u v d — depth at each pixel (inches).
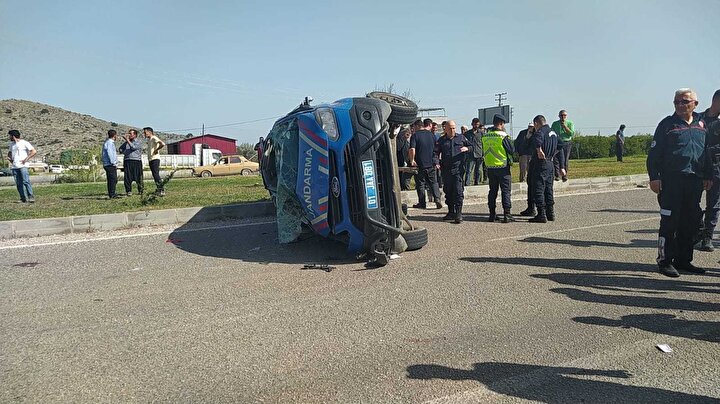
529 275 247.0
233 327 183.6
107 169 525.3
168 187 682.8
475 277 244.7
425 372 148.4
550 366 151.8
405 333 176.9
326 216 275.9
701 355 158.6
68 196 570.3
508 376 145.8
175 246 317.7
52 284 238.2
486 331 178.2
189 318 193.0
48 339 174.1
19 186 500.1
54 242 327.0
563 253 291.6
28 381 144.5
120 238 339.9
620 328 180.2
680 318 189.5
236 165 1397.6
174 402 133.0
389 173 274.2
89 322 189.8
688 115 241.3
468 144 405.7
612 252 292.8
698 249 297.3
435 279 241.6
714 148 252.8
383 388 139.3
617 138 1152.8
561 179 621.0
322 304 207.6
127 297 218.7
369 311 198.8
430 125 480.1
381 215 269.4
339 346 166.6
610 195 569.0
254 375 147.4
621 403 131.6
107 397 135.6
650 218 409.1
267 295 220.1
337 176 270.7
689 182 237.6
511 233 354.0
